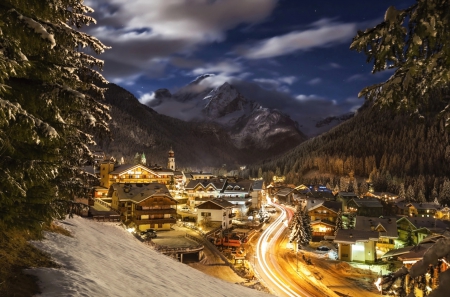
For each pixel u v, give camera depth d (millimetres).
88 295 10367
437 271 5152
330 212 77938
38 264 12359
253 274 45000
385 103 5398
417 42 4609
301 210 66000
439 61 4957
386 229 61000
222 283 21422
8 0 8359
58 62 11445
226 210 71375
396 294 5398
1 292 9180
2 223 10297
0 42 7812
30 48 9164
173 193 98562
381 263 52938
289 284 42844
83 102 9930
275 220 87562
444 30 4520
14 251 12578
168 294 13820
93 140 19953
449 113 5266
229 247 55719
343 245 54438
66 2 10734
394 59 5047
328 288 42062
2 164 8438
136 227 58375
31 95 9688
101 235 25906
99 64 17609
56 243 16453
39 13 9141
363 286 43188
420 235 58781
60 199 15648
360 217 66250
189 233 58719
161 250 41719
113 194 67562
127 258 19656
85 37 13156
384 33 4922
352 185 133250
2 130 7926
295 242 61125
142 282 14539
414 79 5199
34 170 8781
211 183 95062
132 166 93812
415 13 4672
